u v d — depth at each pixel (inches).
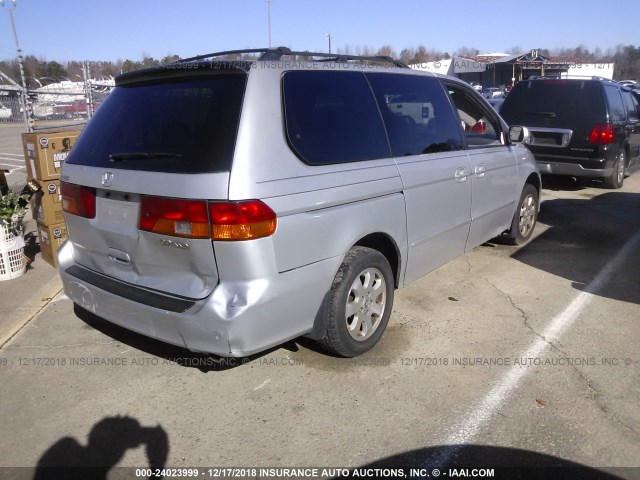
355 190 128.0
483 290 187.8
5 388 130.6
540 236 255.4
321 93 128.3
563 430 112.2
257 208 106.2
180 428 115.3
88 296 131.3
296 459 105.6
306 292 119.4
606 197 348.2
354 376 133.3
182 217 107.5
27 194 206.8
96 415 120.0
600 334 153.9
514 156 213.9
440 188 161.9
